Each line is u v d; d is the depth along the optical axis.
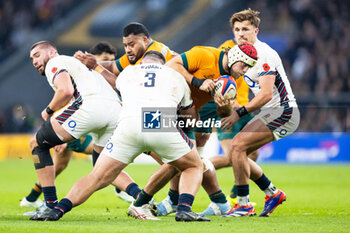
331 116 73.31
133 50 24.58
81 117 21.78
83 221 20.80
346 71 83.88
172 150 19.69
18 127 85.62
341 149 72.31
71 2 113.19
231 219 21.84
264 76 23.50
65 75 21.55
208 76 21.14
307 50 88.00
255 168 23.78
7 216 23.97
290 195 35.66
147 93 19.75
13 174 54.53
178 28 103.69
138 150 19.88
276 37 92.38
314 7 93.69
